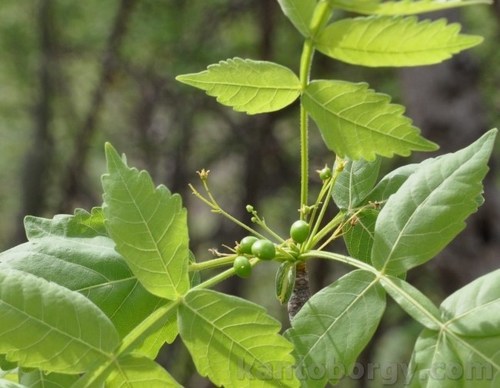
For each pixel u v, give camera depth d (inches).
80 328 19.9
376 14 19.2
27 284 19.8
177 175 90.0
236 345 20.2
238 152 89.8
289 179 91.0
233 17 87.7
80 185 94.0
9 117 98.5
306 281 22.5
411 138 20.7
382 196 23.3
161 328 21.6
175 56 86.1
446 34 19.4
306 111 21.1
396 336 101.2
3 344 19.7
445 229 20.7
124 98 92.4
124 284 21.8
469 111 67.6
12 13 92.7
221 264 22.1
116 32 88.2
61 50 92.8
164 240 20.2
